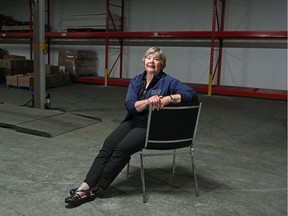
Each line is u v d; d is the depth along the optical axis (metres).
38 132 3.79
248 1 7.36
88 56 9.42
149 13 8.70
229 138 4.01
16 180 2.55
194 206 2.26
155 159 3.17
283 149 3.63
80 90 7.84
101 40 9.62
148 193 2.43
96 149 3.39
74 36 8.94
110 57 9.57
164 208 2.21
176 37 7.59
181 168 2.96
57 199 2.28
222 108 5.93
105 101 6.38
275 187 2.61
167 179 2.71
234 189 2.55
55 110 4.93
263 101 6.79
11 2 11.22
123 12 9.10
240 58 7.66
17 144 3.45
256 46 7.43
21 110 4.80
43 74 4.96
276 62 7.27
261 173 2.90
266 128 4.56
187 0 8.09
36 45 4.86
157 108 2.09
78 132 4.01
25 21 11.00
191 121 2.25
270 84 7.43
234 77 7.81
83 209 2.16
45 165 2.88
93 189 2.33
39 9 4.70
